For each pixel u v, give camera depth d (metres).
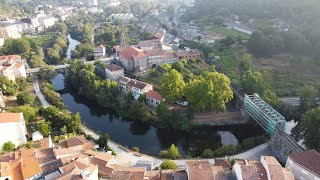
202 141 153.88
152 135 158.25
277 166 94.19
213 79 158.50
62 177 94.06
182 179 97.56
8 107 165.75
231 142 151.50
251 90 171.50
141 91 180.50
